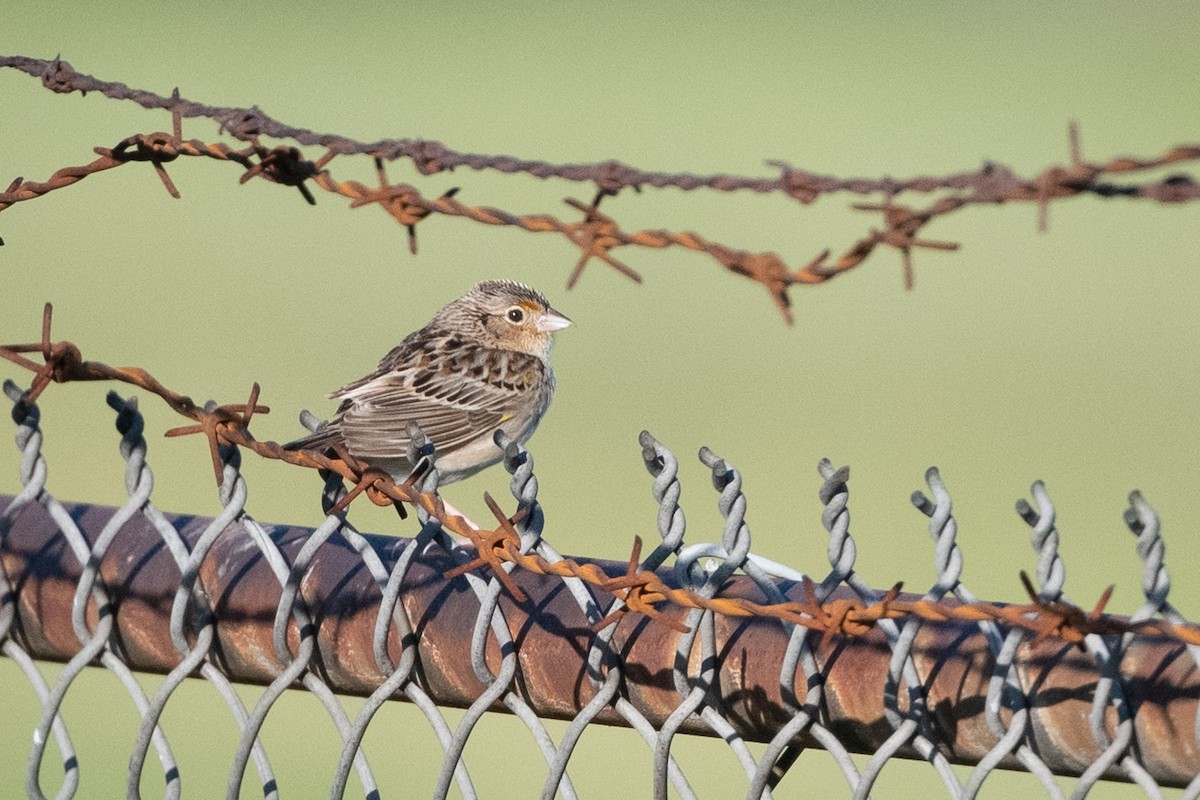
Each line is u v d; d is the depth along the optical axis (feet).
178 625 12.98
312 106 109.19
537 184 93.61
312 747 36.83
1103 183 9.44
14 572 13.62
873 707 11.14
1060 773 10.93
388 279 78.02
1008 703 10.68
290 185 13.29
